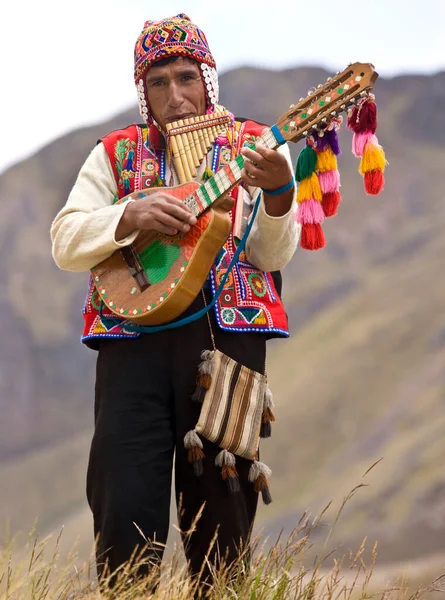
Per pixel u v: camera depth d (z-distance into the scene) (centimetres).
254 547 764
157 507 777
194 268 773
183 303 778
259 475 787
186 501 795
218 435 770
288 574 731
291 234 795
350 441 17250
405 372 18762
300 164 735
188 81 827
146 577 734
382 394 18238
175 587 717
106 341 812
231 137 823
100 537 777
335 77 716
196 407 788
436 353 18962
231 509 787
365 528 12769
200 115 830
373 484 13962
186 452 788
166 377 793
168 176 835
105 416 792
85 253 799
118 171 838
